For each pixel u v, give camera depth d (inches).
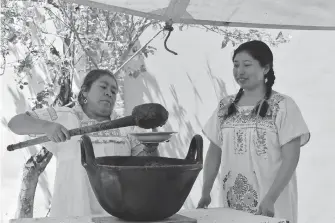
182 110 231.5
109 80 131.4
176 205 78.4
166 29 116.9
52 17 209.8
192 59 232.5
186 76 232.4
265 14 123.0
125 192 75.3
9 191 232.1
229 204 128.8
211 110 231.3
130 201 75.9
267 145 123.5
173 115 231.5
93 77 131.9
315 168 217.2
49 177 229.9
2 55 216.2
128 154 132.0
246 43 128.8
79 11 200.8
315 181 217.0
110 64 205.8
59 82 204.2
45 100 223.9
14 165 233.0
